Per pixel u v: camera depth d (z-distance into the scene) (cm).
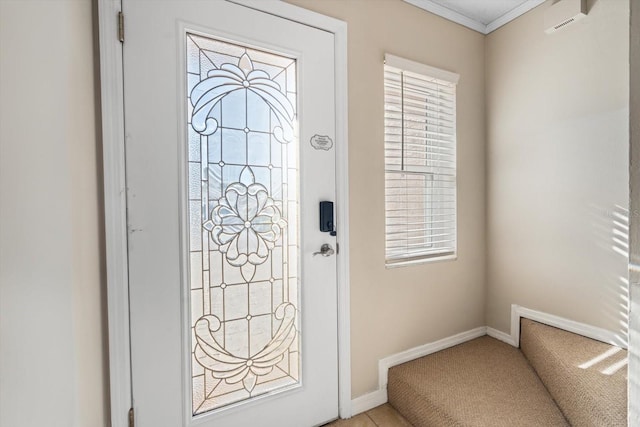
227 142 128
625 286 145
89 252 97
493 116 205
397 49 171
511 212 195
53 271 77
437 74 185
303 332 144
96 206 104
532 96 183
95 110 105
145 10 112
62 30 78
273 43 135
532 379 156
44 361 76
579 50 161
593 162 156
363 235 161
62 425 78
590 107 157
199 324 124
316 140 146
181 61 118
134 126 111
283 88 140
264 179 136
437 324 189
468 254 203
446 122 196
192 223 122
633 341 86
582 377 122
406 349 177
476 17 198
